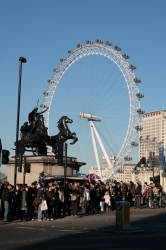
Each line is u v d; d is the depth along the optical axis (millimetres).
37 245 17172
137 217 32562
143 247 16750
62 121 48781
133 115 76500
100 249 16031
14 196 30766
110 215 35375
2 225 26766
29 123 48750
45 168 50438
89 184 39875
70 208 36656
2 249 15961
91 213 37781
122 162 77375
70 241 18500
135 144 76438
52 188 31578
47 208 30609
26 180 50875
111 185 42406
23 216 30406
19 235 20719
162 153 76688
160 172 68938
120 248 16359
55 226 26016
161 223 28109
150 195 44625
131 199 47688
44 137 47375
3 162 33969
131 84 77000
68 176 47750
